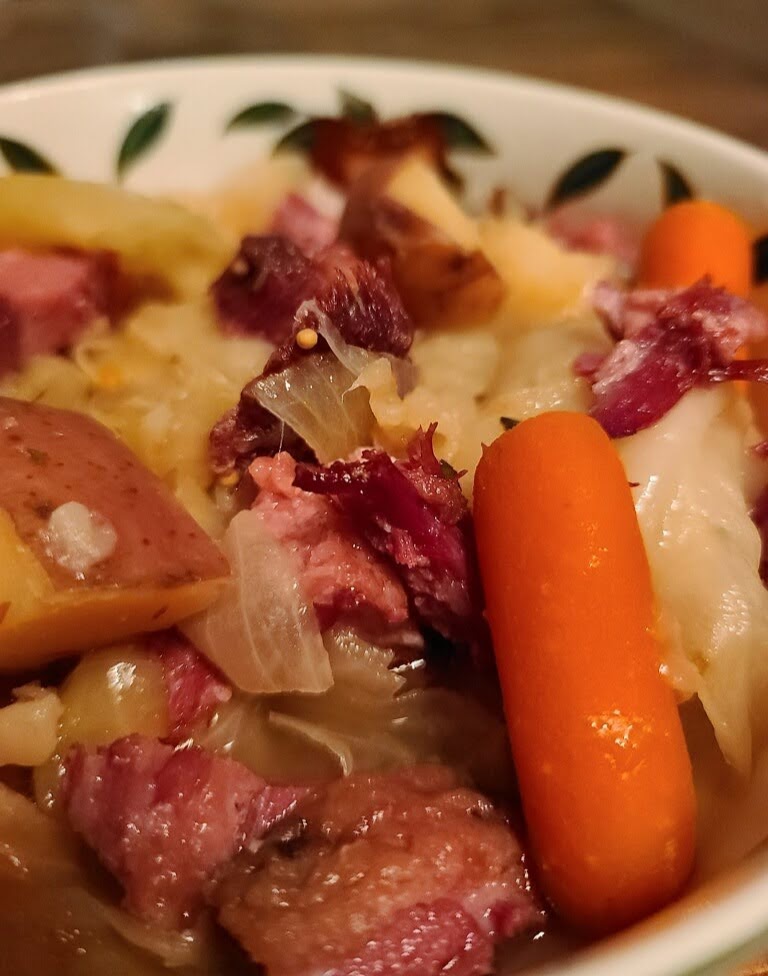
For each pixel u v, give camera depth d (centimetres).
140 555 10
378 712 11
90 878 10
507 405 13
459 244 14
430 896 9
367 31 22
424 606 11
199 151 17
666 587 11
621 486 10
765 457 12
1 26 21
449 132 17
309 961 8
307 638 10
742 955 7
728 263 14
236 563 10
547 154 16
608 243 16
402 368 13
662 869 9
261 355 13
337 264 14
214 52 21
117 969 9
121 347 14
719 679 10
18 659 10
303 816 9
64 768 10
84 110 16
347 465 11
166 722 10
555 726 9
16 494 10
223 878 9
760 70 21
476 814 10
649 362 12
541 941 9
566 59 21
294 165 17
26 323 13
